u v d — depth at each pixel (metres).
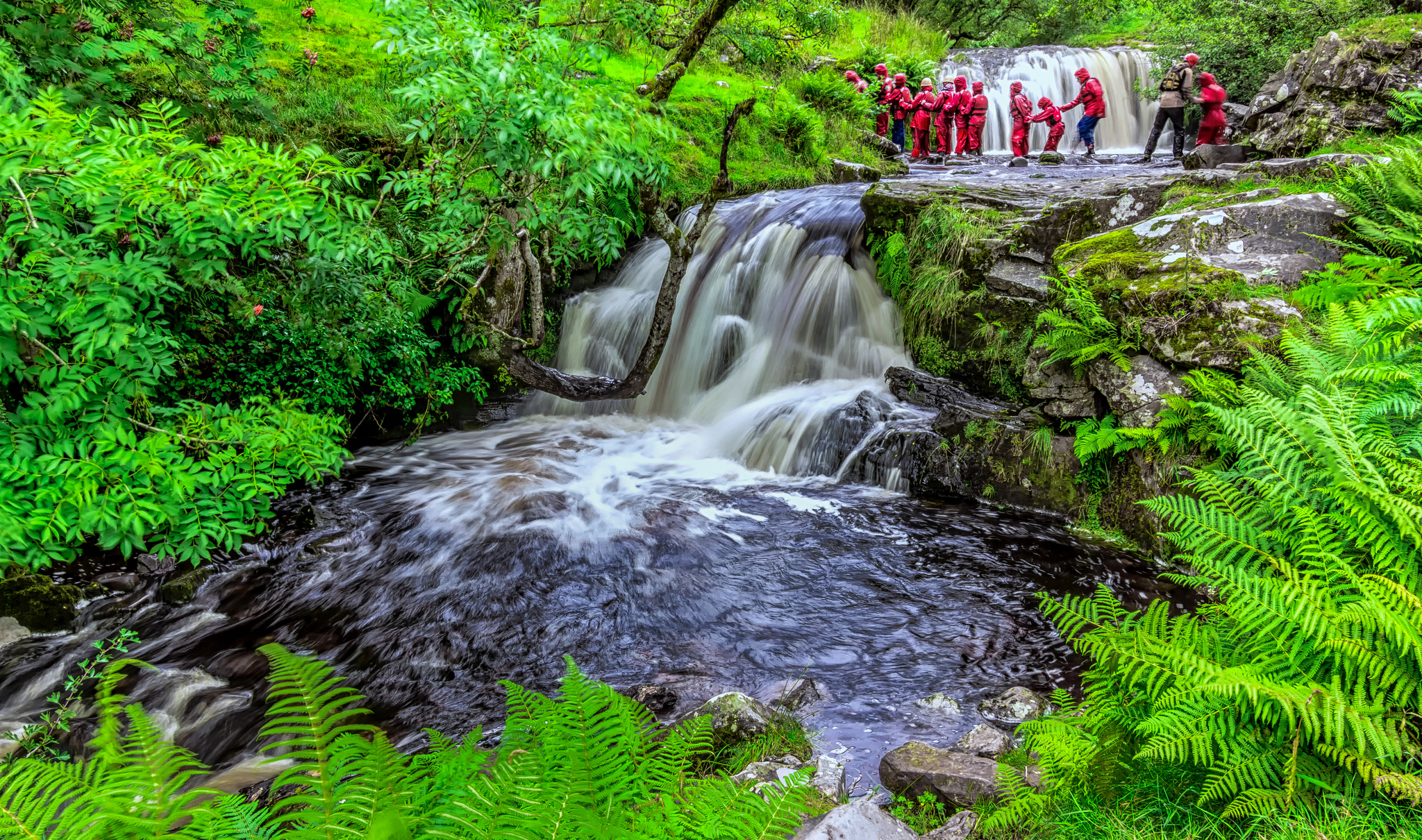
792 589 5.85
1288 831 2.18
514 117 5.16
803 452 8.50
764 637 5.20
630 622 5.45
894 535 6.71
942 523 6.92
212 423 6.32
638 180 6.19
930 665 4.77
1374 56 10.66
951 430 7.57
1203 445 5.82
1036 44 28.27
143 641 5.28
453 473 8.39
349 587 6.00
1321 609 2.57
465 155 5.91
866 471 8.05
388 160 9.09
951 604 5.53
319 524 6.83
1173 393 6.08
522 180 5.96
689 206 12.54
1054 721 3.02
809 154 14.73
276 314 7.69
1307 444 3.33
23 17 6.36
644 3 7.02
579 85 5.69
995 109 21.53
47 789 1.41
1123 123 21.55
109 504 5.55
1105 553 6.18
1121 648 2.95
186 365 7.14
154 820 1.41
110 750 1.48
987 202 9.26
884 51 21.34
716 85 15.54
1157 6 17.66
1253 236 6.83
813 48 19.53
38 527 5.38
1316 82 11.17
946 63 23.33
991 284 8.29
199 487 6.09
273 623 5.52
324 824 1.45
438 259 8.72
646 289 11.35
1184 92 14.73
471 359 9.91
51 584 5.45
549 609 5.65
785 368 10.18
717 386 10.52
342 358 8.11
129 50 6.67
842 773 3.47
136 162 4.90
